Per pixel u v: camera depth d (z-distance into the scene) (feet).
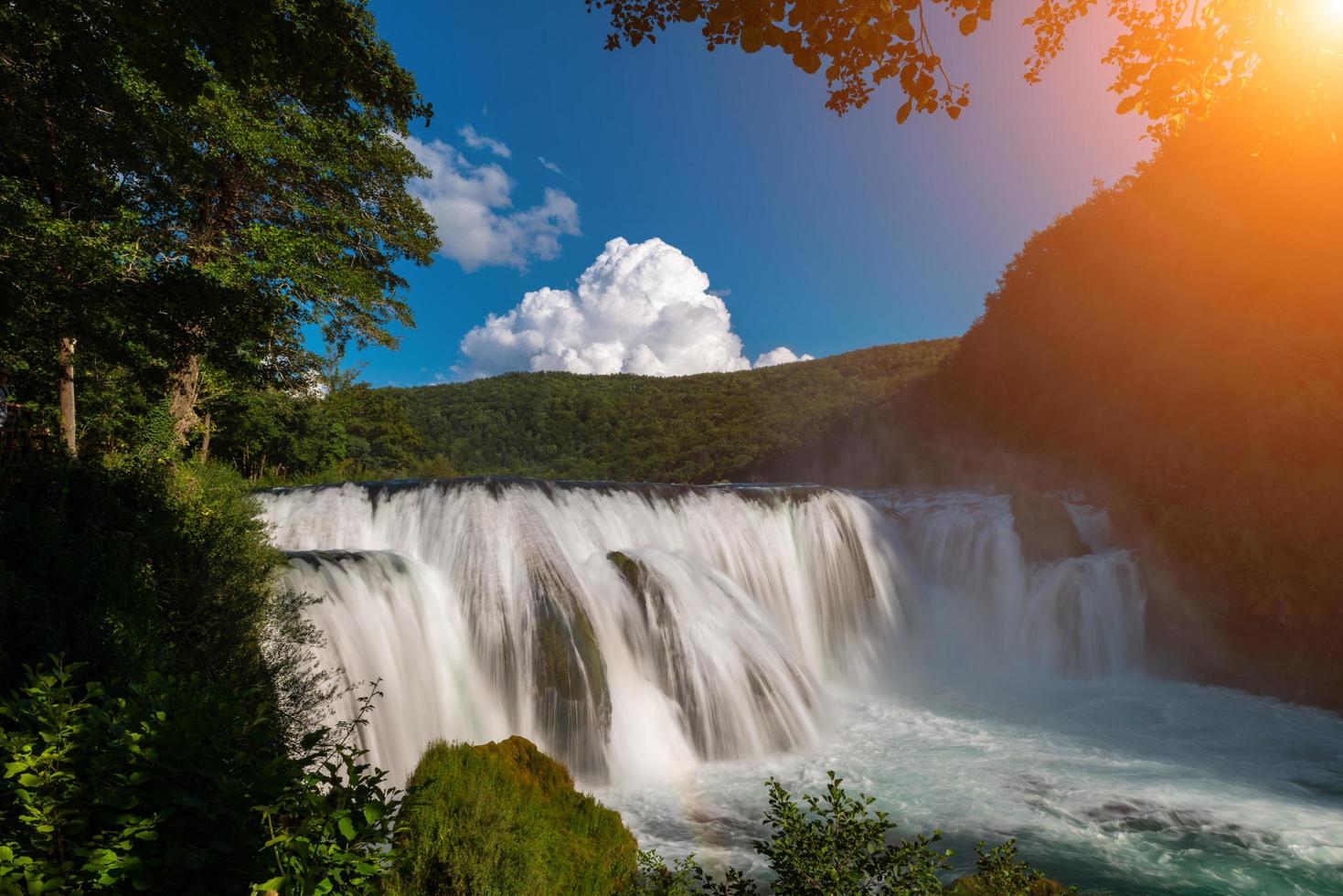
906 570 70.59
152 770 11.82
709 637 46.14
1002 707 50.62
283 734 25.07
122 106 33.06
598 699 39.81
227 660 27.86
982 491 88.74
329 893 12.28
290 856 11.93
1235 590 51.80
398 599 40.57
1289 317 56.29
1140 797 34.42
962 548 70.03
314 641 32.63
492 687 40.88
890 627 64.90
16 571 24.71
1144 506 61.00
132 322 32.60
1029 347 102.89
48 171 32.83
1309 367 51.72
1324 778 36.52
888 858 16.16
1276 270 61.82
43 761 11.64
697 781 38.24
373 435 212.43
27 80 30.53
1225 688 53.01
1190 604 54.75
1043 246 104.63
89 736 12.03
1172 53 20.36
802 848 16.42
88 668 22.90
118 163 35.68
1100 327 86.84
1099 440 77.77
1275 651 50.55
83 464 35.32
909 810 33.71
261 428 126.82
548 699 39.60
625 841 23.03
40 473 33.06
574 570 46.80
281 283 62.18
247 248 62.39
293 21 24.76
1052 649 60.85
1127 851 29.30
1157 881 27.04
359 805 12.72
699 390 323.57
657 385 359.05
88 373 50.19
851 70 17.52
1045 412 94.02
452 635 41.88
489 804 20.84
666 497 59.21
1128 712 47.93
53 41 28.89
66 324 30.91
